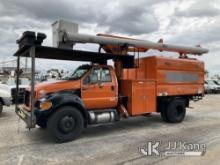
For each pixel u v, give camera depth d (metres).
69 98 6.00
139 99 7.53
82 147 5.55
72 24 6.95
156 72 8.01
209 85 27.19
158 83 8.05
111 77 7.12
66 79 6.82
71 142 5.98
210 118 9.73
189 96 9.34
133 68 8.09
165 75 8.26
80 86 6.55
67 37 6.60
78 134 6.19
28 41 5.49
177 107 8.66
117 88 7.22
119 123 8.51
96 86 6.79
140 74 8.55
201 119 9.48
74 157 4.86
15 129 7.31
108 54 6.76
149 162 4.56
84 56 6.84
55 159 4.75
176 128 7.67
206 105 14.76
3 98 9.56
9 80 13.09
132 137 6.48
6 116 9.57
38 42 5.62
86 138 6.37
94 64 7.05
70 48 6.57
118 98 7.30
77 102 6.11
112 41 7.45
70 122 6.04
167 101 8.56
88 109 6.77
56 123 5.85
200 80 9.45
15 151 5.25
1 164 4.47
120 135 6.71
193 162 4.55
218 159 4.72
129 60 7.54
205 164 4.45
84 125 6.57
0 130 7.17
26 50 6.30
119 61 7.63
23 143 5.87
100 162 4.57
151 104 7.82
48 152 5.19
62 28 6.77
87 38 6.92
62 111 5.91
